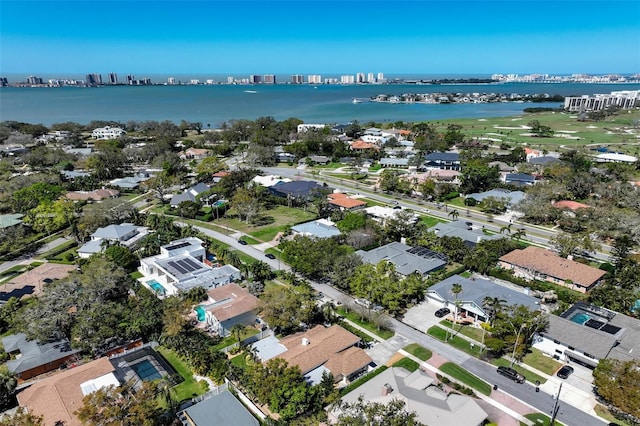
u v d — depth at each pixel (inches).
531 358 2265.0
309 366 2053.4
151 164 6988.2
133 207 4360.2
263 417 1843.0
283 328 2485.2
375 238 3654.0
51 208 4146.2
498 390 2012.8
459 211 4660.4
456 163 6466.5
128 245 3634.4
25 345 2258.9
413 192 5280.5
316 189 4931.1
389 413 1603.1
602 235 3737.7
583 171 5226.4
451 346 2361.0
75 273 2741.1
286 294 2512.3
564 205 4313.5
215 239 3912.4
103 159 6432.1
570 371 2119.8
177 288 2864.2
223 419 1760.6
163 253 3447.3
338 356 2137.1
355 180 6013.8
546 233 3973.9
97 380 1930.4
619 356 2078.0
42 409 1756.9
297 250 3147.1
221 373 2060.8
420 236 3636.8
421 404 1758.1
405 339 2425.0
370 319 2556.6
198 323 2615.7
